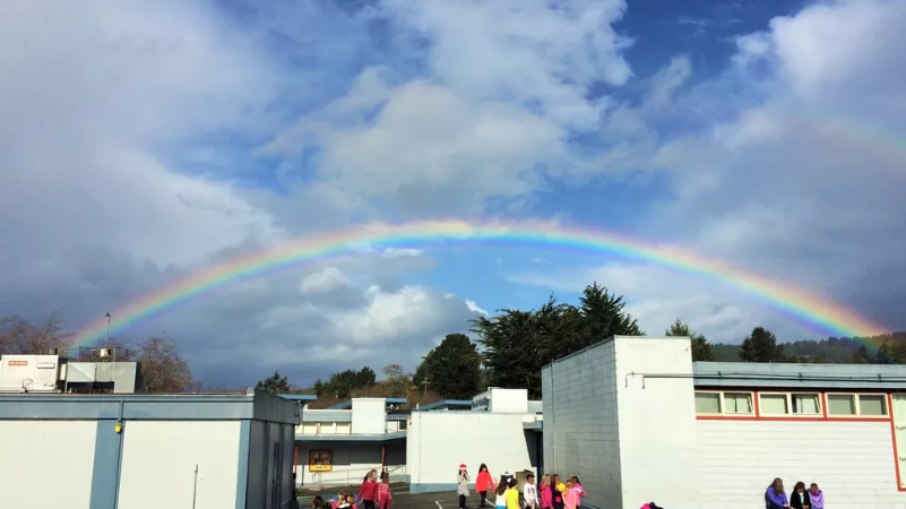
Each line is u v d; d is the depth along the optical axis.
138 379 22.77
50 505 16.34
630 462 22.98
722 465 23.19
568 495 20.27
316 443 54.31
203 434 17.05
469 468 41.91
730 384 23.58
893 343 89.00
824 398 23.83
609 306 79.69
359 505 31.45
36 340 52.91
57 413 16.70
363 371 137.62
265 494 20.05
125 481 16.62
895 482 23.39
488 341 75.00
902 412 23.95
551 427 33.19
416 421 42.22
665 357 23.69
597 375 25.70
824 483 23.25
